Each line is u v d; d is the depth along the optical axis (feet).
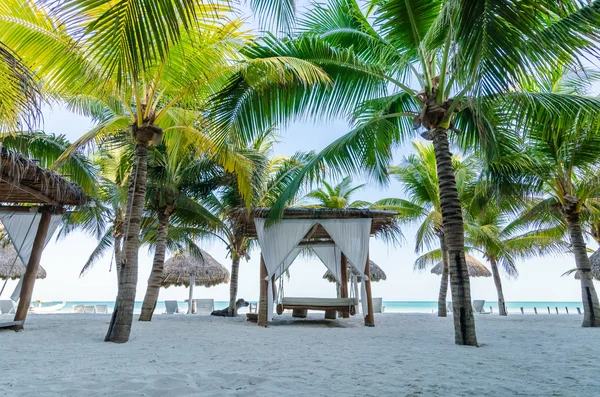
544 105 17.90
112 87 17.56
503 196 31.01
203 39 16.89
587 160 29.60
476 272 65.51
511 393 9.27
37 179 19.81
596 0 10.63
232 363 13.12
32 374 10.97
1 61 10.43
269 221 28.71
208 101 21.47
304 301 31.81
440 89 18.75
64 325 26.40
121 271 19.62
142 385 9.65
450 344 18.21
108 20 6.70
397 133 25.89
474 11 8.13
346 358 14.24
